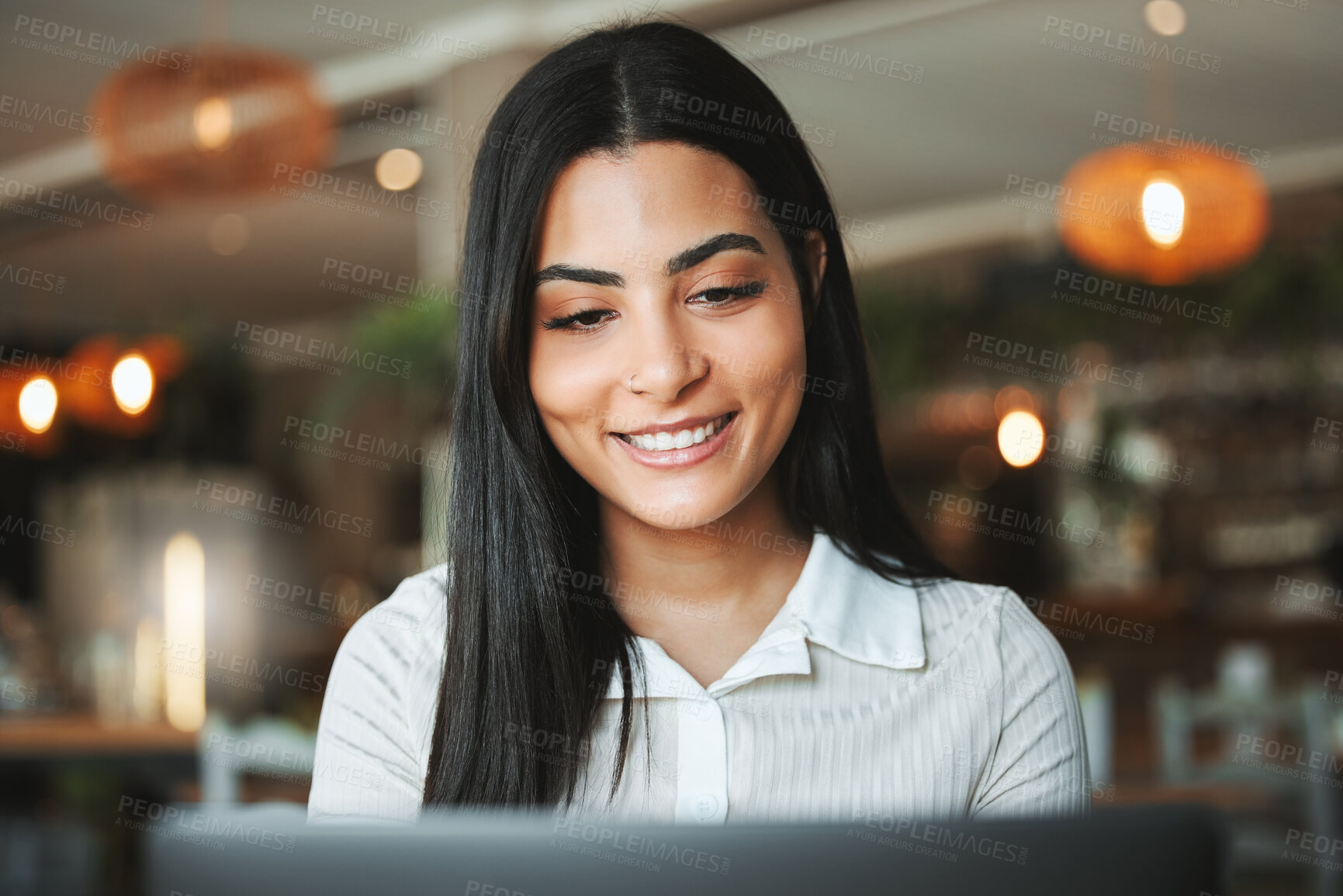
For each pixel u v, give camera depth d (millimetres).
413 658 996
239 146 3963
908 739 952
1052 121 6504
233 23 4961
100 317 9555
